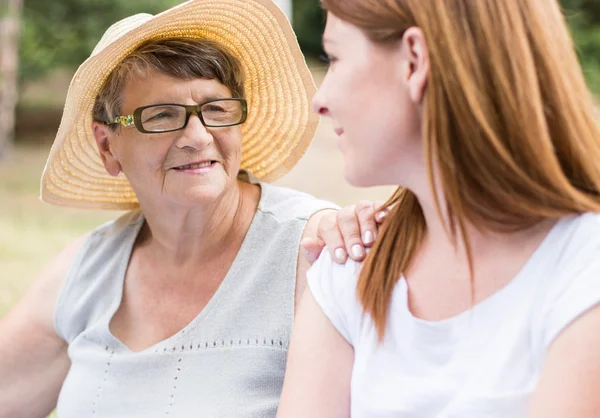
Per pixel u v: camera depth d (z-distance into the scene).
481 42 1.75
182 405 2.67
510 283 1.85
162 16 2.65
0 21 13.91
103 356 2.83
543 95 1.79
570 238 1.80
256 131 3.12
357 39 1.89
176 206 2.75
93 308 2.95
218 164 2.71
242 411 2.62
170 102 2.67
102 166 3.10
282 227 2.79
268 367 2.67
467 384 1.84
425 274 2.01
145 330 2.85
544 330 1.77
